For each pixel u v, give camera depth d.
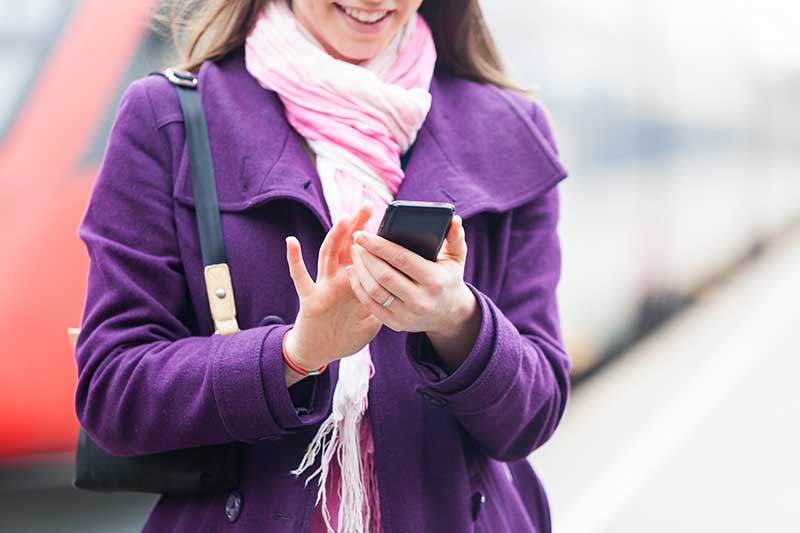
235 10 2.66
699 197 13.09
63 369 5.53
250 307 2.42
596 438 8.88
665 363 10.88
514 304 2.62
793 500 7.35
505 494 2.66
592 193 9.75
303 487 2.35
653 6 11.55
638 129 10.84
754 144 16.31
